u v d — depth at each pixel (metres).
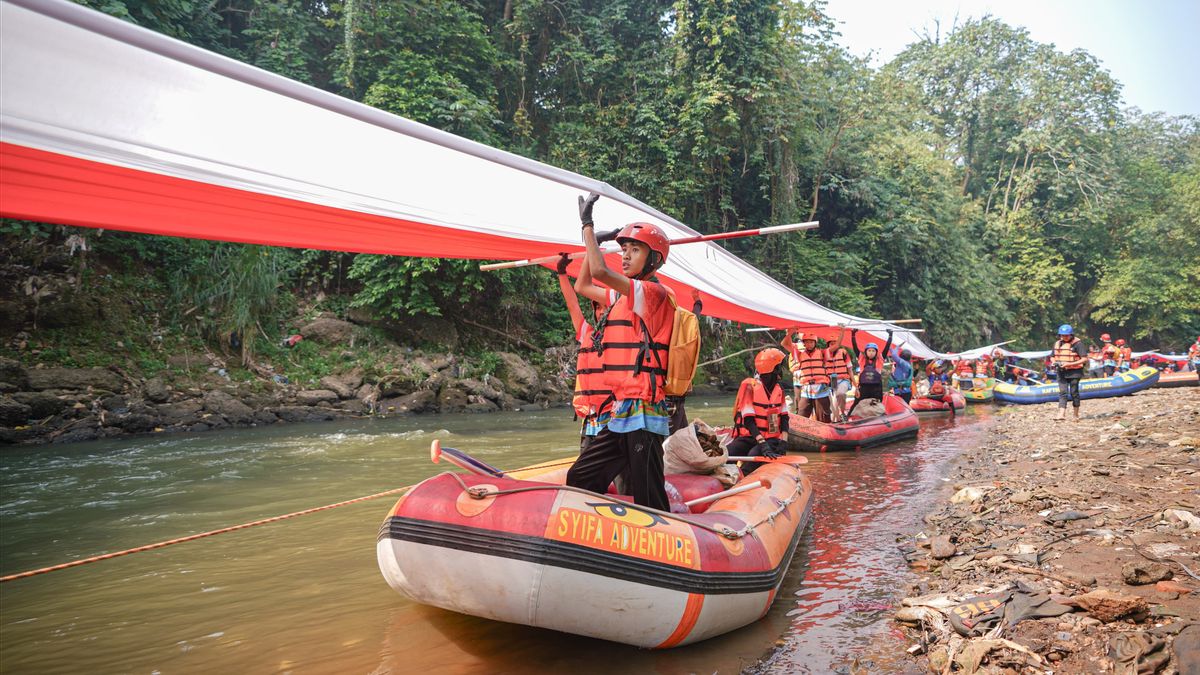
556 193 3.96
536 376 19.77
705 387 23.83
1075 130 45.59
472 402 17.25
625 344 3.46
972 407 20.19
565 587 3.06
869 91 32.78
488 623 3.70
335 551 5.09
